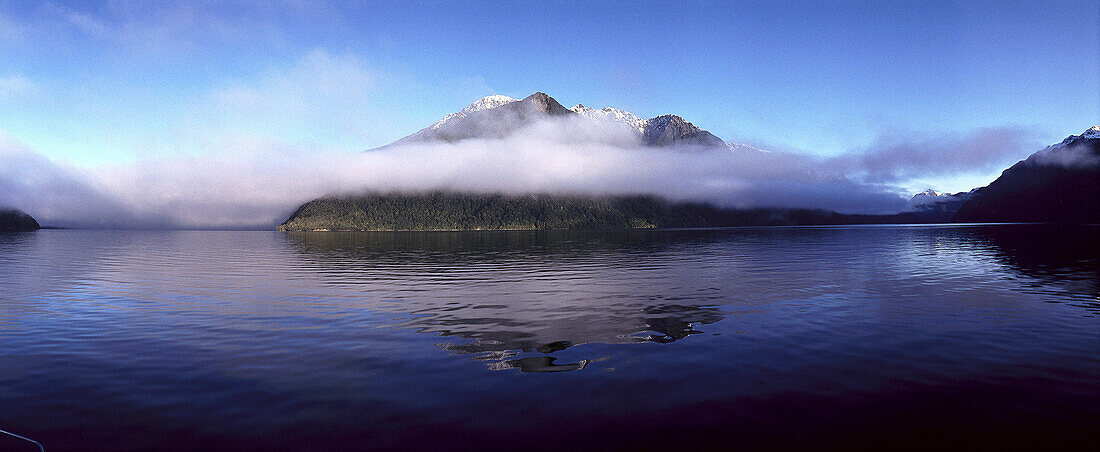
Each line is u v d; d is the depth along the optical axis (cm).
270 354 1564
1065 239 8700
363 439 982
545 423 1051
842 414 1089
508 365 1438
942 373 1342
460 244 10200
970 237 10531
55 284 3331
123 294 2858
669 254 6325
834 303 2452
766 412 1101
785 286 3100
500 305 2452
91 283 3381
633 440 977
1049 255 5316
